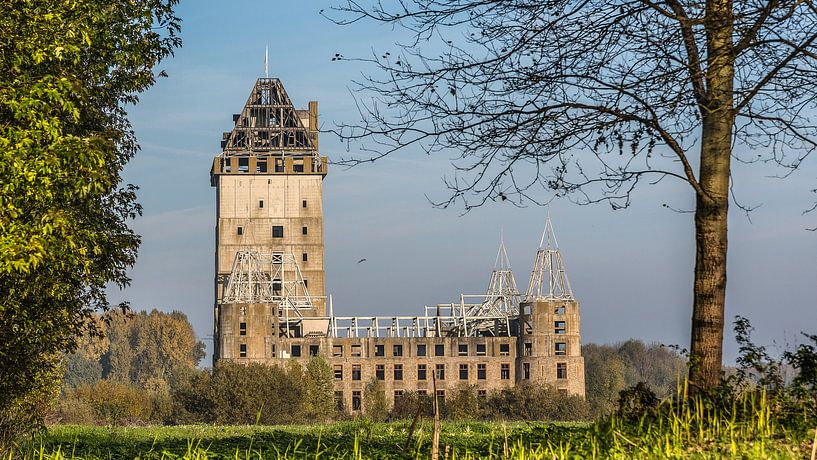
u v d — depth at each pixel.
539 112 40.75
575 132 41.12
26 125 45.91
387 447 43.72
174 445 52.78
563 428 42.28
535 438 39.38
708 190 42.34
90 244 55.50
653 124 40.34
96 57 55.25
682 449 33.81
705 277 42.50
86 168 45.25
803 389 38.72
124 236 62.06
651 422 38.84
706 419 38.06
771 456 31.72
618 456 33.06
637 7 39.09
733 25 36.94
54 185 44.78
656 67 39.22
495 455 37.06
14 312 53.50
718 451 33.16
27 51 46.12
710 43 39.91
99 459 44.28
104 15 52.41
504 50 40.53
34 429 65.44
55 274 52.62
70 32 46.31
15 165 42.22
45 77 44.44
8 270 42.34
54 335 59.38
